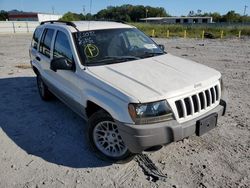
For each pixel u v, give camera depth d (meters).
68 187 3.29
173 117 3.27
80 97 4.13
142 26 45.72
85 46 4.33
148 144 3.19
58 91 5.05
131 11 102.69
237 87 7.29
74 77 4.24
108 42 4.53
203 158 3.81
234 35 33.75
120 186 3.28
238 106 5.78
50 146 4.27
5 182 3.40
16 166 3.74
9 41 23.92
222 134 4.49
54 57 5.09
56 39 5.09
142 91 3.28
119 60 4.27
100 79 3.67
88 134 3.92
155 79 3.56
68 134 4.64
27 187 3.30
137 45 4.82
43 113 5.61
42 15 69.69
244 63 11.20
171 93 3.27
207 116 3.56
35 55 6.23
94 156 3.95
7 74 9.24
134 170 3.59
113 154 3.79
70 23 4.91
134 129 3.16
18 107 6.00
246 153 3.92
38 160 3.88
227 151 3.98
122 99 3.28
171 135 3.24
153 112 3.18
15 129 4.91
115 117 3.35
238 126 4.79
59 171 3.61
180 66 4.15
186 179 3.37
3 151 4.15
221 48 17.70
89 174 3.53
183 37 31.00
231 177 3.40
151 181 3.35
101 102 3.55
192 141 4.26
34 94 6.92
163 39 27.75
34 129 4.88
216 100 3.85
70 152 4.07
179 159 3.80
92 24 4.96
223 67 10.30
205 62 11.58
